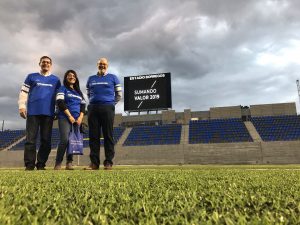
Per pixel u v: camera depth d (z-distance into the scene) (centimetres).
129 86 2827
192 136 2842
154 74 2795
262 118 2969
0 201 106
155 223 73
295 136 2589
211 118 3119
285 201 104
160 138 2900
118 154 2634
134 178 221
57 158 521
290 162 2291
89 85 540
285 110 2962
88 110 536
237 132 2792
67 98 534
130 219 79
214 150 2456
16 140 3247
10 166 2780
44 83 528
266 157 2341
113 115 532
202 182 181
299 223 72
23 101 522
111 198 115
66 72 541
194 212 85
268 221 72
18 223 71
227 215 79
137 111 2786
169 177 228
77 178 226
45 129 520
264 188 146
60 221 76
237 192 131
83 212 88
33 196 121
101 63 543
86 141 2756
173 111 3231
